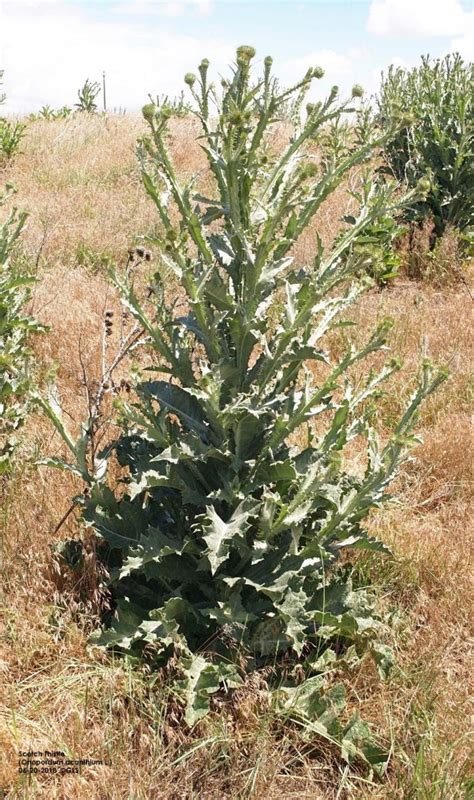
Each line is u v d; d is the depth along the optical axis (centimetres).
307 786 272
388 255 826
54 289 679
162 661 310
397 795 269
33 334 583
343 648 330
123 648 315
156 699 292
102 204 981
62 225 870
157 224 896
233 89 265
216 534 285
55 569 343
